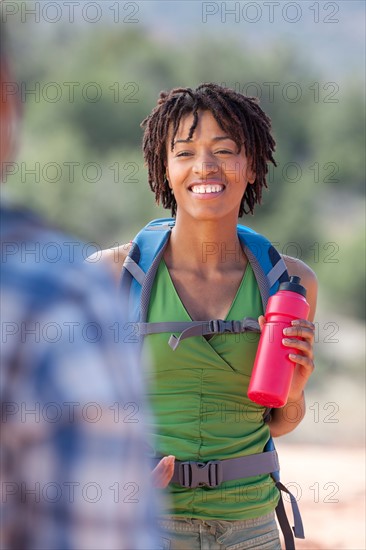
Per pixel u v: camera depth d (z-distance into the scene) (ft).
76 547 5.36
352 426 64.64
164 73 171.63
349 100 189.57
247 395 15.53
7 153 6.10
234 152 16.14
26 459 5.44
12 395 5.46
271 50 189.47
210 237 16.01
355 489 36.11
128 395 5.76
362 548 29.63
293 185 147.33
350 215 181.78
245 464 15.34
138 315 15.61
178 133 16.20
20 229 5.85
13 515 5.43
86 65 161.99
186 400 15.34
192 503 15.05
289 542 15.94
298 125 181.78
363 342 111.45
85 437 5.45
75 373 5.49
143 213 118.32
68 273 5.72
